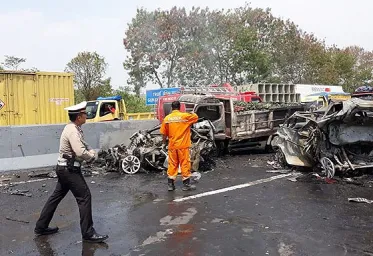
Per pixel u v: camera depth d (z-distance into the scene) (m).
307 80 39.41
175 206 6.67
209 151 10.36
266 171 9.91
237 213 6.18
